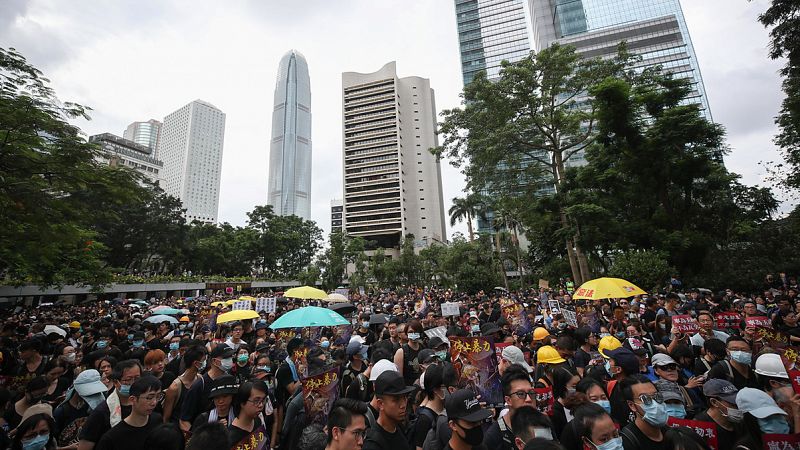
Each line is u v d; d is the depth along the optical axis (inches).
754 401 121.1
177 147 6451.8
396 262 2411.4
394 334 293.7
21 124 325.4
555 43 969.5
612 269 730.8
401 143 4084.6
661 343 284.5
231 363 206.1
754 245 789.9
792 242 774.5
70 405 187.0
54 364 221.9
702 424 134.0
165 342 333.4
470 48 3848.4
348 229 3917.3
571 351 223.8
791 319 307.3
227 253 2399.1
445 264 1828.2
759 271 723.4
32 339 259.3
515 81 956.0
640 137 832.3
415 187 4084.6
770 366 156.6
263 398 146.6
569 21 3412.9
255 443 139.6
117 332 384.8
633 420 135.6
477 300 829.2
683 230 793.6
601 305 463.8
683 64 2797.7
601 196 903.7
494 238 2234.3
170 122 6712.6
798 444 113.2
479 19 3895.2
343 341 341.4
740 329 298.5
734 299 499.2
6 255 422.6
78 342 377.1
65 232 398.6
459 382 172.4
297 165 7066.9
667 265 686.5
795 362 155.3
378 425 129.0
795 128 703.1
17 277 762.8
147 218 1817.2
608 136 879.7
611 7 3344.0
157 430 120.0
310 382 176.7
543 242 1226.0
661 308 362.6
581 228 871.7
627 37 2942.9
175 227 1951.3
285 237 2623.0
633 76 957.2
